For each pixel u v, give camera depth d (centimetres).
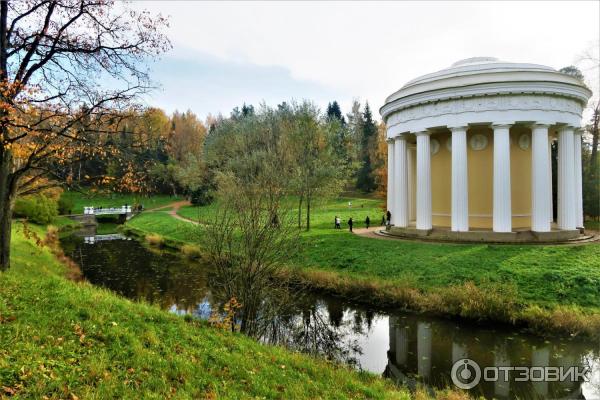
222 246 1412
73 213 6638
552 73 2519
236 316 1313
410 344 1471
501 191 2486
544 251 2083
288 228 1474
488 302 1619
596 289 1650
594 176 3769
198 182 5900
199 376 759
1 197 1348
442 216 3025
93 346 775
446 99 2592
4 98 1143
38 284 1091
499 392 1133
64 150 1405
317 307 1895
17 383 597
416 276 2019
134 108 1517
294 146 3800
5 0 1309
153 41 1540
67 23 1454
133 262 3005
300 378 882
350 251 2528
